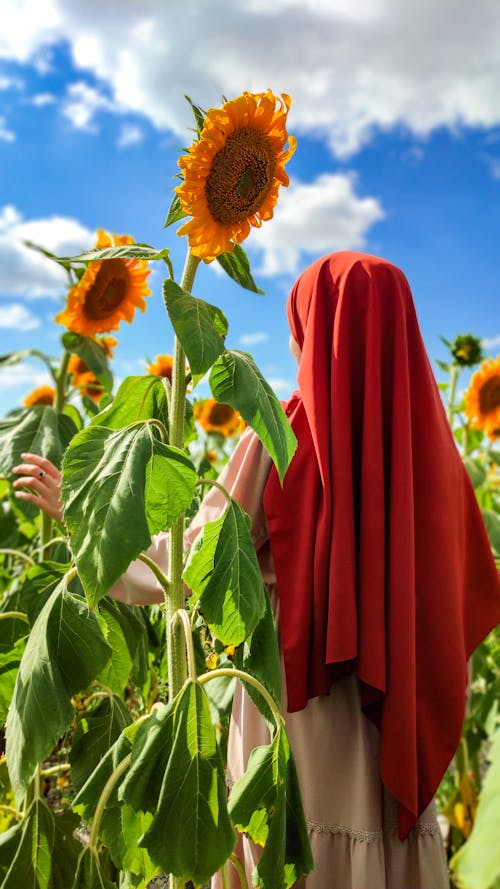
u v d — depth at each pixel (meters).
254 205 1.38
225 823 1.21
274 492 1.80
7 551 2.08
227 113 1.30
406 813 1.67
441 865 1.71
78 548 1.21
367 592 1.69
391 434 1.80
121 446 1.31
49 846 1.70
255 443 1.86
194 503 2.13
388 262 1.93
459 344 3.25
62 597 1.53
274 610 1.87
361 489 1.76
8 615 1.83
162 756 1.25
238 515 1.38
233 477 1.87
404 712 1.64
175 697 1.30
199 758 1.23
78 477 1.30
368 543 1.71
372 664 1.64
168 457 1.29
